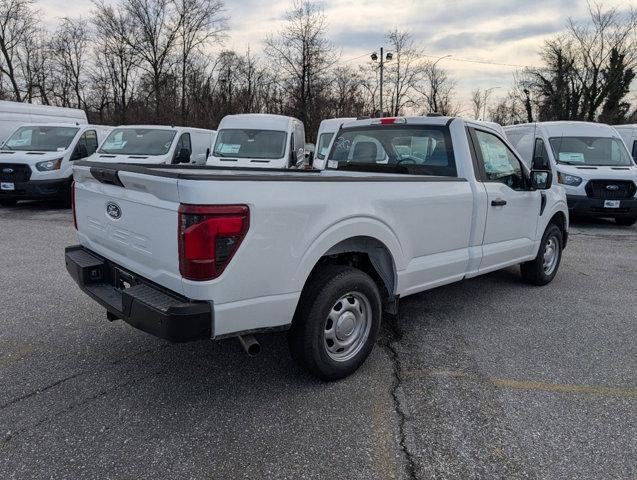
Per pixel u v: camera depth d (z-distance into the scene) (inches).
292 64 1491.1
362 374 151.6
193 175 112.8
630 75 1583.4
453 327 192.4
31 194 463.5
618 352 171.5
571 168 457.4
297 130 529.3
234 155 472.4
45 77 1779.0
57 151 483.8
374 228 146.6
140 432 119.6
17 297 213.6
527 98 1915.6
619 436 122.0
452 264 181.6
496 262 208.1
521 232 222.4
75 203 166.4
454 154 190.4
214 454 112.2
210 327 115.4
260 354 163.0
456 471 108.4
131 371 149.9
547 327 193.9
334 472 107.3
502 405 135.3
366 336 150.5
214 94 1600.6
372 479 105.5
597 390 144.4
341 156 229.5
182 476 104.9
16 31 1638.8
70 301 209.0
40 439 115.7
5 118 596.1
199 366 153.9
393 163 208.2
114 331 178.4
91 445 114.1
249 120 501.7
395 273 158.4
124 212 134.3
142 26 1684.3
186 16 1675.7
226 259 114.2
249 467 108.2
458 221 181.6
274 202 120.6
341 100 1578.5
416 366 157.9
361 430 122.6
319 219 131.0
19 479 102.4
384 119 212.7
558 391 143.4
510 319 202.4
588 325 196.9
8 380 142.8
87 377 145.6
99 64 1772.9
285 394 138.7
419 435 121.1
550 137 494.9
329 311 137.9
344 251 145.9
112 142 496.1
